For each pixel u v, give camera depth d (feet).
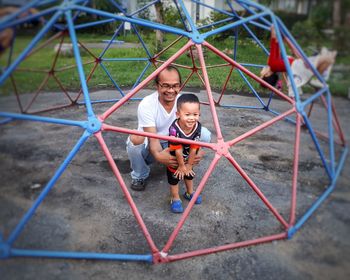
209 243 8.06
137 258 7.27
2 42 6.59
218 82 22.44
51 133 14.14
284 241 8.05
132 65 23.79
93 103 18.95
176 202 9.26
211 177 11.19
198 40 8.05
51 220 8.59
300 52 9.36
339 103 11.69
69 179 10.75
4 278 6.58
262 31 15.51
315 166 11.82
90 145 13.46
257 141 14.20
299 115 8.48
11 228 7.19
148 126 8.95
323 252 7.66
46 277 6.79
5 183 8.70
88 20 17.38
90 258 7.29
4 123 9.28
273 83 11.73
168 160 8.67
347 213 9.09
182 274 7.05
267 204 8.04
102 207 9.40
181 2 9.44
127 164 12.07
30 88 9.82
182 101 8.08
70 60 16.03
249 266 7.27
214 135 14.82
